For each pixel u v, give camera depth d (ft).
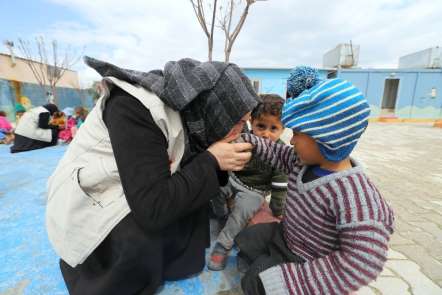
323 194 2.99
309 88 3.14
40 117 15.81
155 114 3.00
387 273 4.61
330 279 2.72
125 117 2.95
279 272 3.01
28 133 15.38
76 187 3.09
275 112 5.47
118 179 3.24
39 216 6.44
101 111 3.30
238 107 3.39
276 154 4.27
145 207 2.86
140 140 2.92
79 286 3.36
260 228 4.28
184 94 3.10
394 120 47.55
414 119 48.16
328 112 2.72
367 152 17.06
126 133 2.91
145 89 3.21
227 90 3.34
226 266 4.67
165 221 3.01
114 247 3.22
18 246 5.13
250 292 3.34
